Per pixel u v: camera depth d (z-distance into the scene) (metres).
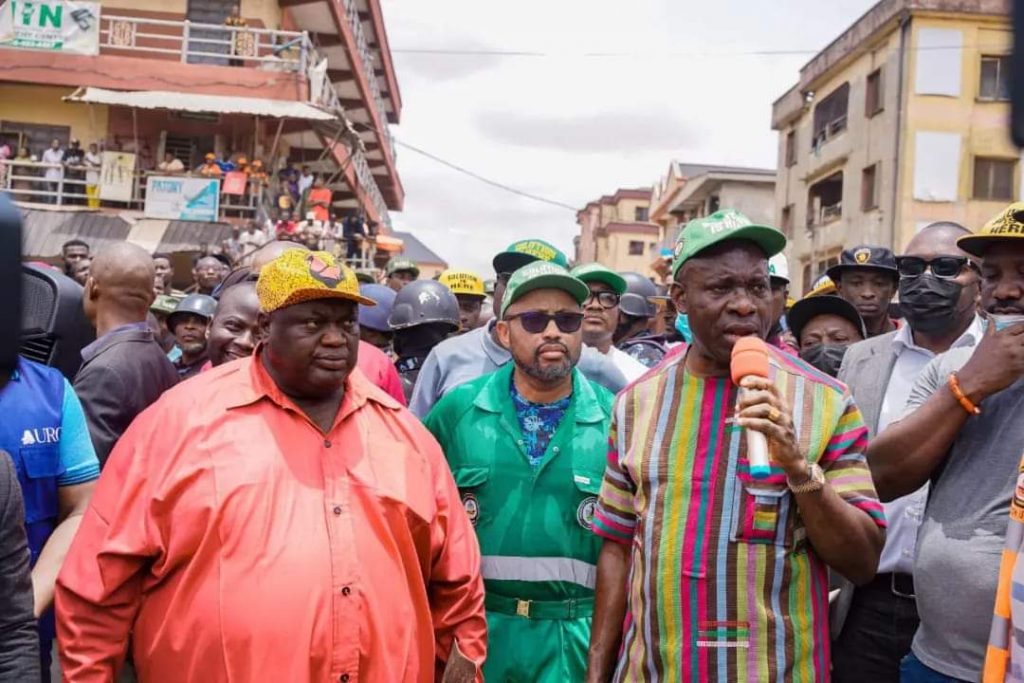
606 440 3.48
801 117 30.95
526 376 3.55
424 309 5.81
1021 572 2.24
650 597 2.48
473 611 2.85
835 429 2.46
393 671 2.47
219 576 2.40
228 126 20.72
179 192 18.36
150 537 2.46
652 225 65.62
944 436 2.66
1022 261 2.64
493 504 3.42
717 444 2.48
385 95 39.62
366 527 2.55
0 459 2.26
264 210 18.89
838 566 2.39
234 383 2.66
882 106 24.75
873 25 24.95
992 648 2.31
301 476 2.54
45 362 3.42
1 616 2.19
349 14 26.80
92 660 2.46
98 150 20.27
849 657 3.46
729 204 35.84
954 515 2.73
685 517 2.46
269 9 21.94
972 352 2.93
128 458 2.58
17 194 19.23
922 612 2.81
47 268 3.79
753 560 2.38
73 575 2.50
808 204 30.25
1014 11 0.66
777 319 5.04
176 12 21.42
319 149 25.28
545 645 3.30
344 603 2.43
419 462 2.79
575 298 3.48
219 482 2.46
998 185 23.67
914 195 23.61
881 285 4.89
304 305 2.57
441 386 4.62
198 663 2.38
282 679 2.35
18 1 19.70
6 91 20.33
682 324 4.96
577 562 3.38
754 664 2.35
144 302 4.17
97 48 19.92
